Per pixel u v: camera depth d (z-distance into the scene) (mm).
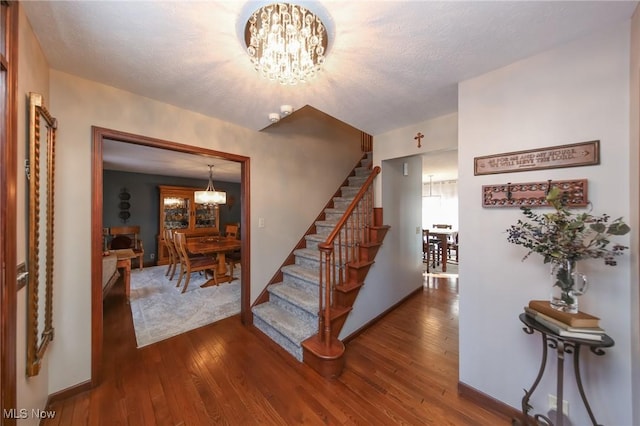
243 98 2080
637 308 1133
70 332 1725
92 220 1812
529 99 1489
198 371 2004
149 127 2086
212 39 1360
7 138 1023
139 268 5496
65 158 1708
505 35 1308
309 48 1335
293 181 3346
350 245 2881
